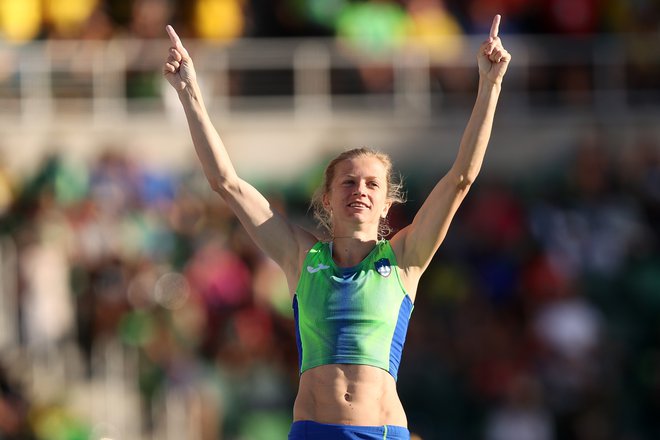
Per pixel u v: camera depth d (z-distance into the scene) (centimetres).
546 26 6456
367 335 2300
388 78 6303
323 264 2358
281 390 5153
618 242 5825
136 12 6228
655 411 5538
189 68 2434
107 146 6000
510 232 5691
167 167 5984
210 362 5188
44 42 6156
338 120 6212
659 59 6456
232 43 6275
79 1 6175
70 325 5228
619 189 6053
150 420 5034
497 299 5538
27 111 6041
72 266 5294
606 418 5331
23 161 5938
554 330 5388
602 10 6494
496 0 6419
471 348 5350
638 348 5653
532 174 6272
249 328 5231
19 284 5150
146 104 6128
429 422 5225
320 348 2303
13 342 5162
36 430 4806
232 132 6169
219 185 2423
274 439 5041
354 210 2353
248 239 5444
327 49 6322
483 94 2369
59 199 5584
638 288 5753
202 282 5272
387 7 6362
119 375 5112
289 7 6444
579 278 5712
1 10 6125
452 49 6325
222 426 5053
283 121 6188
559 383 5300
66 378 5112
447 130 6238
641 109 6375
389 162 2431
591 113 6356
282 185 6078
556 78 6419
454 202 2373
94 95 6103
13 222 5459
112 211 5466
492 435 5150
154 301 5188
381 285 2331
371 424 2258
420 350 5331
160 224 5538
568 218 5831
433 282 5534
